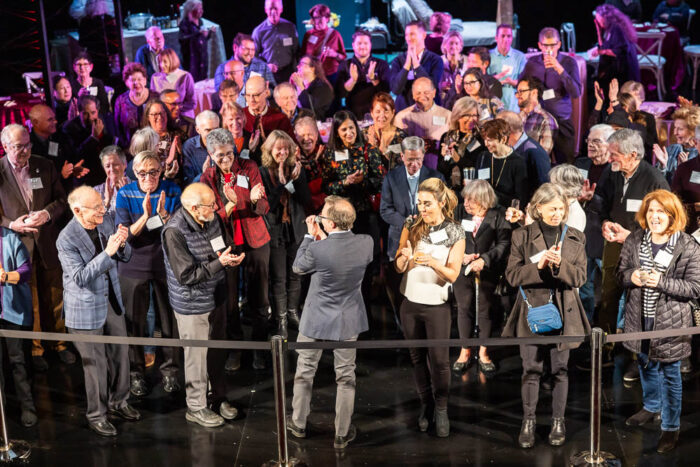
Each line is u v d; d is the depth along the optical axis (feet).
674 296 14.74
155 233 17.53
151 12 38.86
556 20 43.11
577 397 17.54
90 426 16.70
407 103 28.14
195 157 20.75
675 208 14.62
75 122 23.54
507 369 19.04
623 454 15.24
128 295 17.72
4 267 16.84
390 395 17.97
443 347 15.71
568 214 15.74
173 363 18.24
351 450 15.67
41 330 20.02
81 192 15.46
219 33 35.29
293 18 41.09
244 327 21.66
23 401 17.02
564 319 14.99
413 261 15.70
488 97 25.46
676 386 14.98
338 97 28.89
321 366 19.49
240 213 18.67
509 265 15.31
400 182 19.44
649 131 24.21
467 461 15.15
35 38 31.12
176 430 16.60
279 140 19.03
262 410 17.39
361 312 15.66
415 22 27.50
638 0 39.58
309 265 15.24
